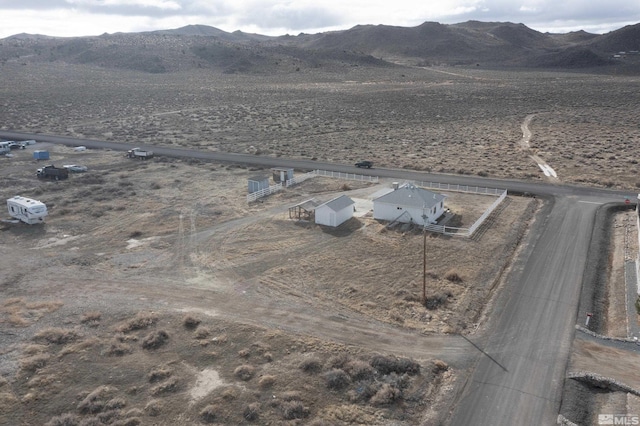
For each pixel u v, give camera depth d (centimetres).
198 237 5247
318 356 3091
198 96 17400
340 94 17712
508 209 5959
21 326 3500
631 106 13538
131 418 2541
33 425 2545
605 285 4103
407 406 2661
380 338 3312
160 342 3266
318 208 5525
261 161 8725
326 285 4106
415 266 4431
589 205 6066
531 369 2962
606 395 2764
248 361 3052
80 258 4728
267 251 4844
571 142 9669
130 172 8075
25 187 7219
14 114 13838
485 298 3859
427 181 7269
